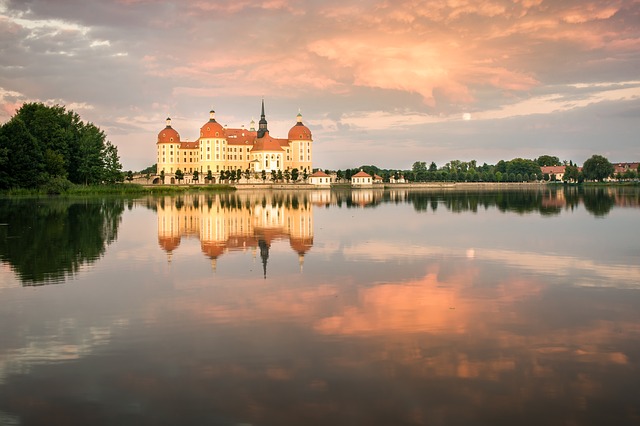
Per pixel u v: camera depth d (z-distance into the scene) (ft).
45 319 82.48
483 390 56.80
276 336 73.77
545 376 60.18
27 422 51.16
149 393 56.75
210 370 62.34
